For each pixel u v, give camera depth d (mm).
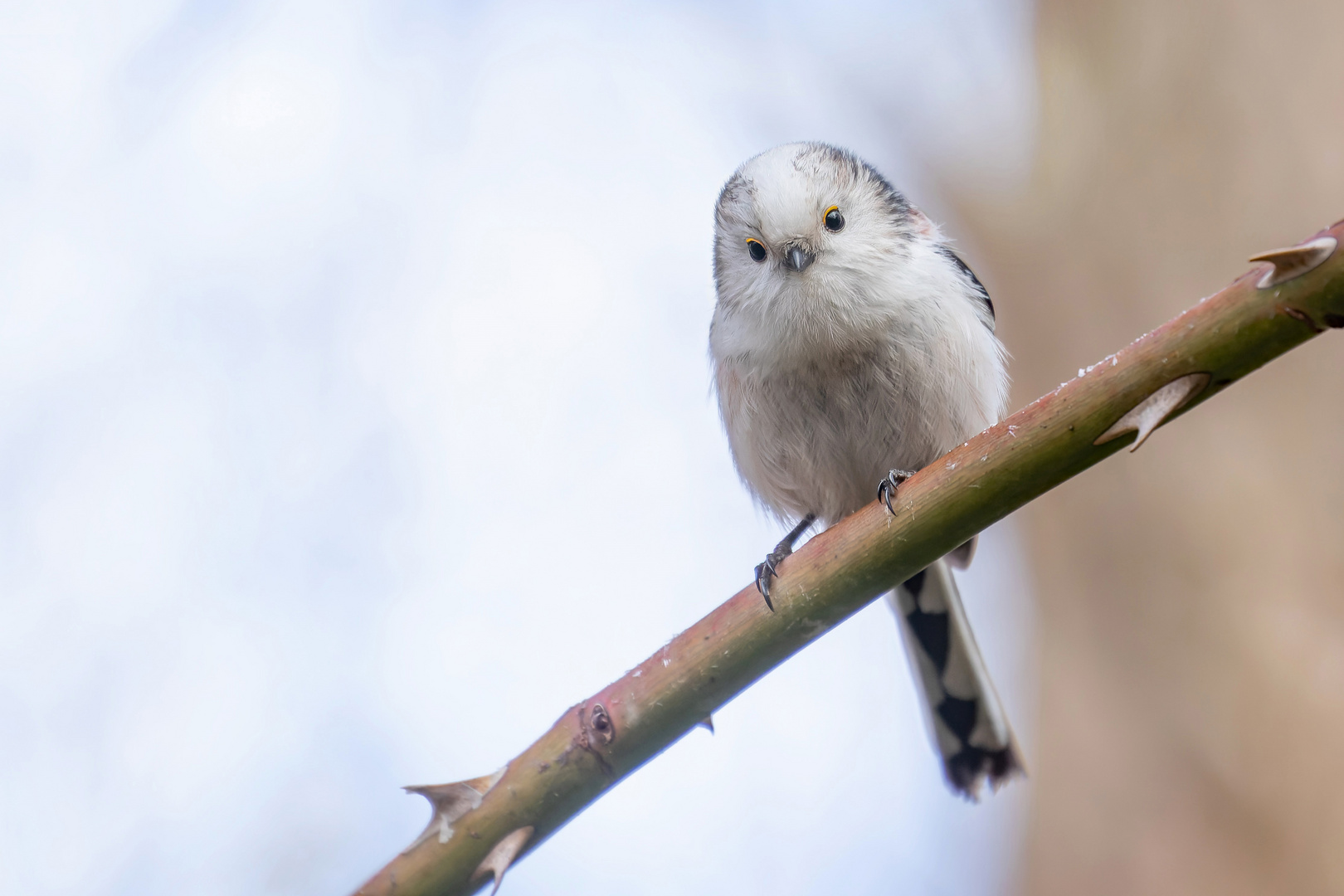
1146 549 10156
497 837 4582
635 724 4684
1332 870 8797
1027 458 4375
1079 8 11883
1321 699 9148
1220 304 4000
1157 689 9844
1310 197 10281
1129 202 11266
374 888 4594
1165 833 9547
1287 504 9664
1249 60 10602
